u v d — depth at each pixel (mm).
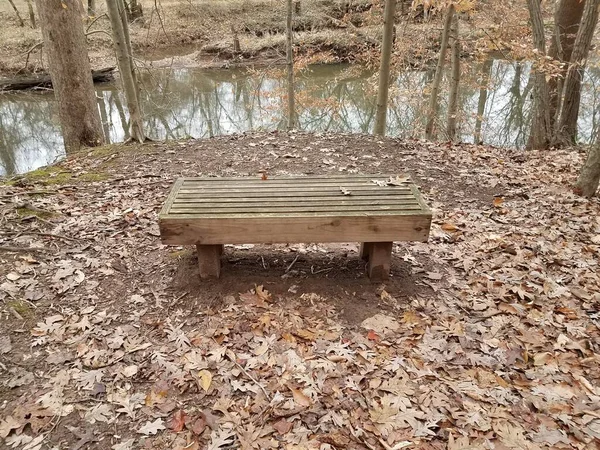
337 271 3434
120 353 2703
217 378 2547
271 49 18281
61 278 3309
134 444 2182
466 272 3500
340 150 6066
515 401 2426
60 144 11953
